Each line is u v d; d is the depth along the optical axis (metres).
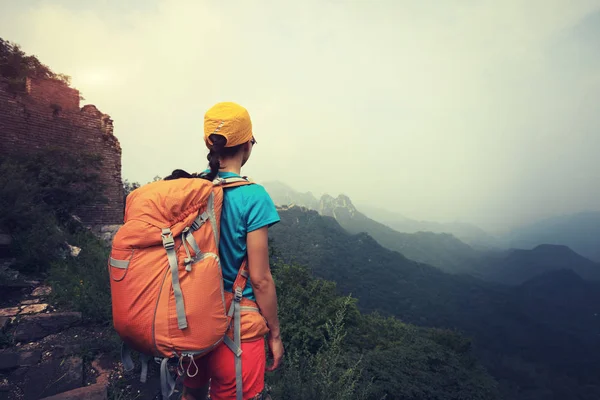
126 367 1.03
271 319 1.04
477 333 172.00
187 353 0.85
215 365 0.98
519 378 120.50
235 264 1.00
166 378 0.85
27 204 6.36
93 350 3.45
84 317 3.99
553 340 178.00
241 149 1.12
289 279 13.02
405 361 21.55
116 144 14.49
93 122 13.73
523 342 173.25
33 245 5.61
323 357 3.52
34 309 4.20
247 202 0.99
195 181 0.95
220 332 0.90
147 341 0.84
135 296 0.83
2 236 5.61
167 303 0.84
